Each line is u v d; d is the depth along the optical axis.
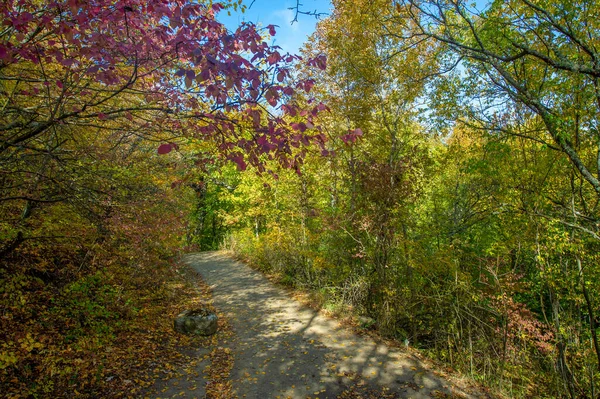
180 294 11.21
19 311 5.17
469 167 9.32
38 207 4.47
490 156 8.79
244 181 19.17
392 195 8.34
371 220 8.52
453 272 7.99
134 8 2.44
